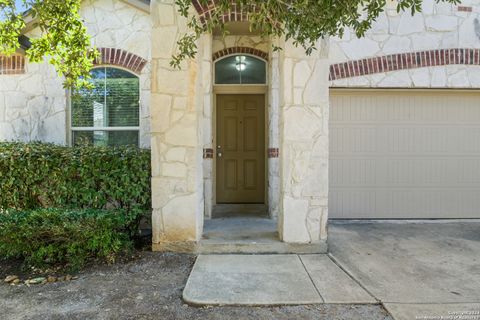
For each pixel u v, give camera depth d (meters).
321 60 4.14
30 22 5.40
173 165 4.13
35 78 5.65
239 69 6.12
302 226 4.16
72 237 3.67
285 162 4.14
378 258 3.98
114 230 3.87
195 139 4.13
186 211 4.13
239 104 6.45
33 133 5.66
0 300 2.94
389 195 5.95
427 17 5.66
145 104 5.59
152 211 4.17
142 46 5.59
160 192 4.14
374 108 5.90
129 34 5.60
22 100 5.67
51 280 3.36
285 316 2.63
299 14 2.66
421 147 5.93
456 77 5.69
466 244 4.57
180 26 4.11
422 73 5.67
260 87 6.11
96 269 3.63
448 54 5.67
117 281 3.32
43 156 4.42
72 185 4.44
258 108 6.43
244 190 6.51
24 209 4.47
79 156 4.46
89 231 3.62
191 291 3.00
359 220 5.93
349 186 5.93
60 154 4.50
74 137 5.73
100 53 5.26
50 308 2.78
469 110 5.93
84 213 3.86
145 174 4.39
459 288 3.15
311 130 4.15
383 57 5.66
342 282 3.25
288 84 4.13
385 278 3.37
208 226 4.95
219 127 6.46
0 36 4.44
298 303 2.81
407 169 5.95
